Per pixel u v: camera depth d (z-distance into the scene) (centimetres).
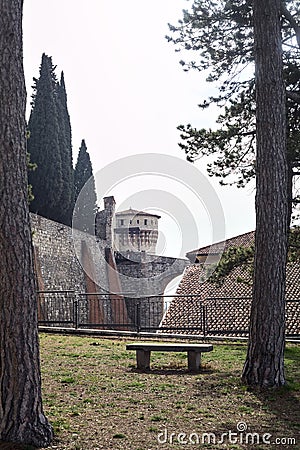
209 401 772
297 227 1269
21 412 552
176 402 764
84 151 3847
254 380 853
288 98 1155
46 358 1130
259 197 870
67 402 753
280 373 854
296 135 1192
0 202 560
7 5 584
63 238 2497
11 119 571
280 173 870
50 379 912
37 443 552
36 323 573
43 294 2153
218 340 1488
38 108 2992
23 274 562
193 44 1319
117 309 2631
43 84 3009
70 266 2516
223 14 1259
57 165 2994
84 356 1159
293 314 1969
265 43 895
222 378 926
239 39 1277
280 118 883
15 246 559
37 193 2948
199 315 2084
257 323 862
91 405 738
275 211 861
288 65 1207
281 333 859
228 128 1332
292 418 694
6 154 565
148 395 805
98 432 613
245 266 1360
